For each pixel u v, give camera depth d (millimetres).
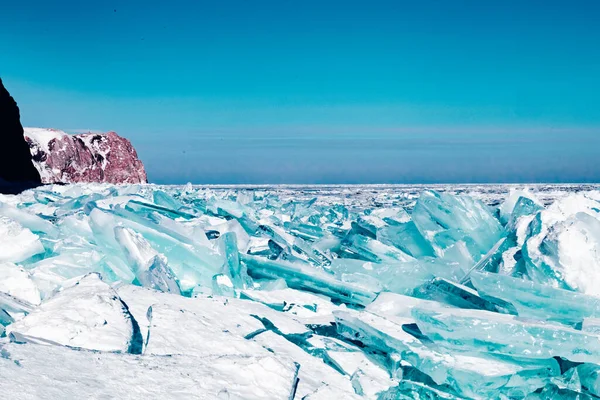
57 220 7973
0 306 3682
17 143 33906
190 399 2479
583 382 3449
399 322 4375
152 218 7562
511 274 5008
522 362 3521
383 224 8047
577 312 4035
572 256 4457
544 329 3510
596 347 3359
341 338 4445
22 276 4262
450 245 6609
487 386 3381
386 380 3670
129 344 3096
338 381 3557
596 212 6105
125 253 5379
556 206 6086
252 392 2725
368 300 5707
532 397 3422
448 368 3504
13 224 5516
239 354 3271
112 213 6555
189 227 6840
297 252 7578
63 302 3336
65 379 2363
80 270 5359
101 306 3350
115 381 2480
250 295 5414
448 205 6754
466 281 5488
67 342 2912
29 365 2400
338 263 6539
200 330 3490
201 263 5941
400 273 5793
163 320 3498
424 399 3268
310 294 5902
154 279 4961
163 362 2822
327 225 11148
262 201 16125
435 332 3754
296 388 3141
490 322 3611
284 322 4395
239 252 6793
